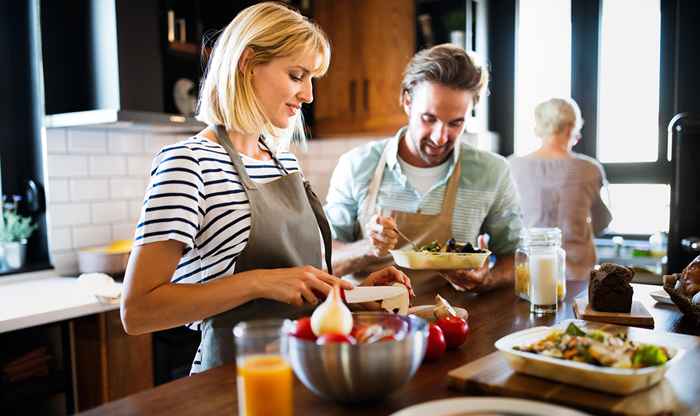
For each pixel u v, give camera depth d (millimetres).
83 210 2971
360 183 2291
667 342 1258
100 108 2812
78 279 2592
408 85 2096
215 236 1358
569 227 3125
